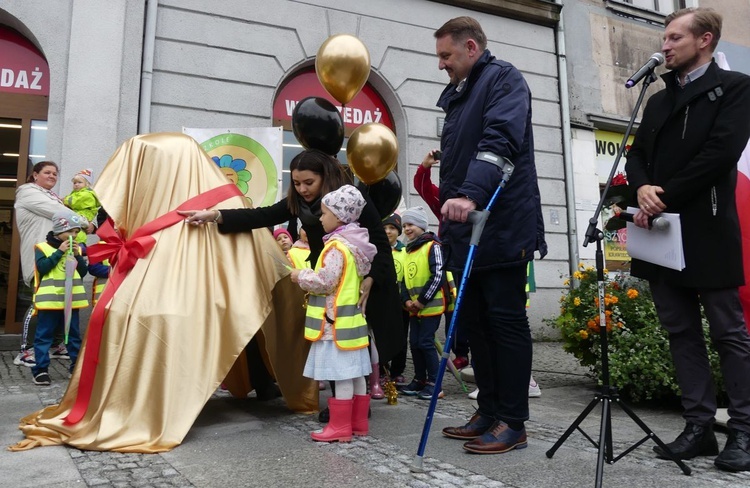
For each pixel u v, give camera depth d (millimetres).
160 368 2871
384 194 3898
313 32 8086
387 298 3186
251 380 4035
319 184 3312
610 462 2338
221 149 6359
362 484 2197
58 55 6766
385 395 4387
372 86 8727
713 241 2555
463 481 2230
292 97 8180
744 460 2346
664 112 2795
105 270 5414
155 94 7117
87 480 2254
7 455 2613
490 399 2967
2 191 6973
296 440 2914
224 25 7539
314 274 2912
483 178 2488
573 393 4473
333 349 2912
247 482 2229
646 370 3826
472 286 2938
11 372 5250
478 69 2902
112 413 2785
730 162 2496
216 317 3072
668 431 3176
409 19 8820
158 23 7199
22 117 7059
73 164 6625
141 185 3312
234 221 3303
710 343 3736
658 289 2781
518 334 2729
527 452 2664
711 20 2656
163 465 2459
